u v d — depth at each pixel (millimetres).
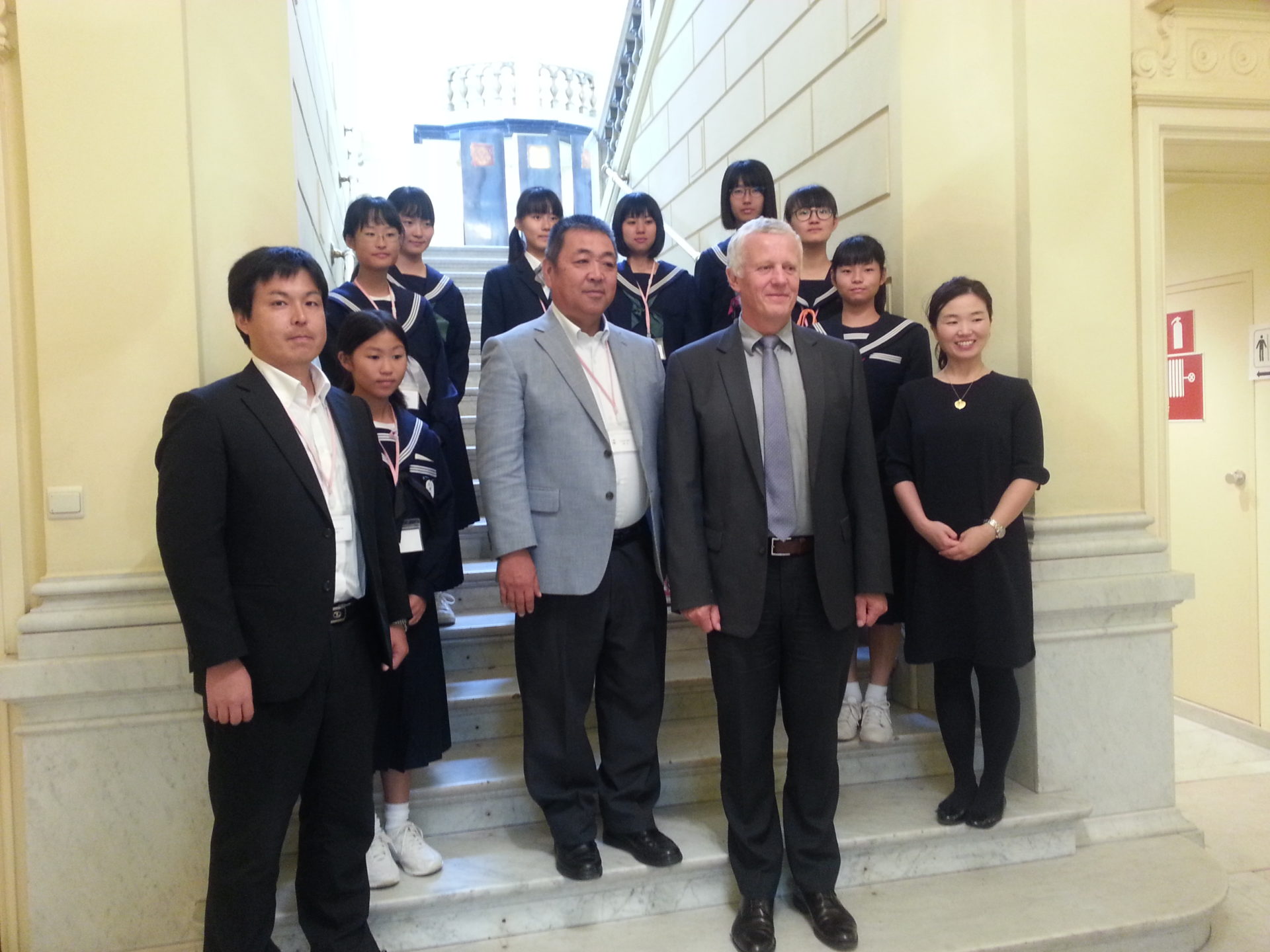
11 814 2145
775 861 2072
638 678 2168
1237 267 3811
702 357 2061
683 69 5223
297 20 3061
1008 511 2250
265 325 1701
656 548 2123
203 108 2230
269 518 1663
